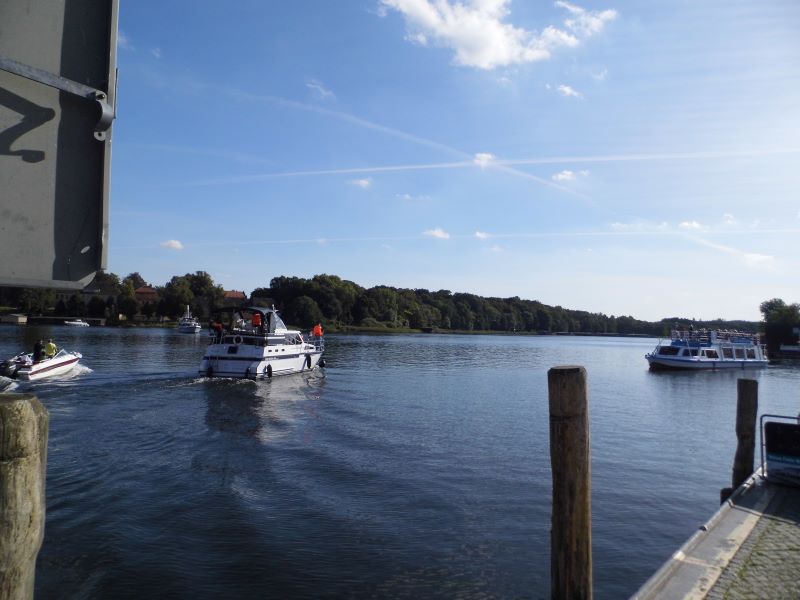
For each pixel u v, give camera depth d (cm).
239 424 1956
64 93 238
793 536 730
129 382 2842
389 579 845
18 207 225
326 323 12925
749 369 5550
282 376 3322
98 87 249
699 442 1922
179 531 990
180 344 6281
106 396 2441
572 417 522
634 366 6094
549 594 812
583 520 524
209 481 1281
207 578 827
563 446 524
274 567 868
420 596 799
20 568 272
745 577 607
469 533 1025
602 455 1694
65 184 239
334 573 857
